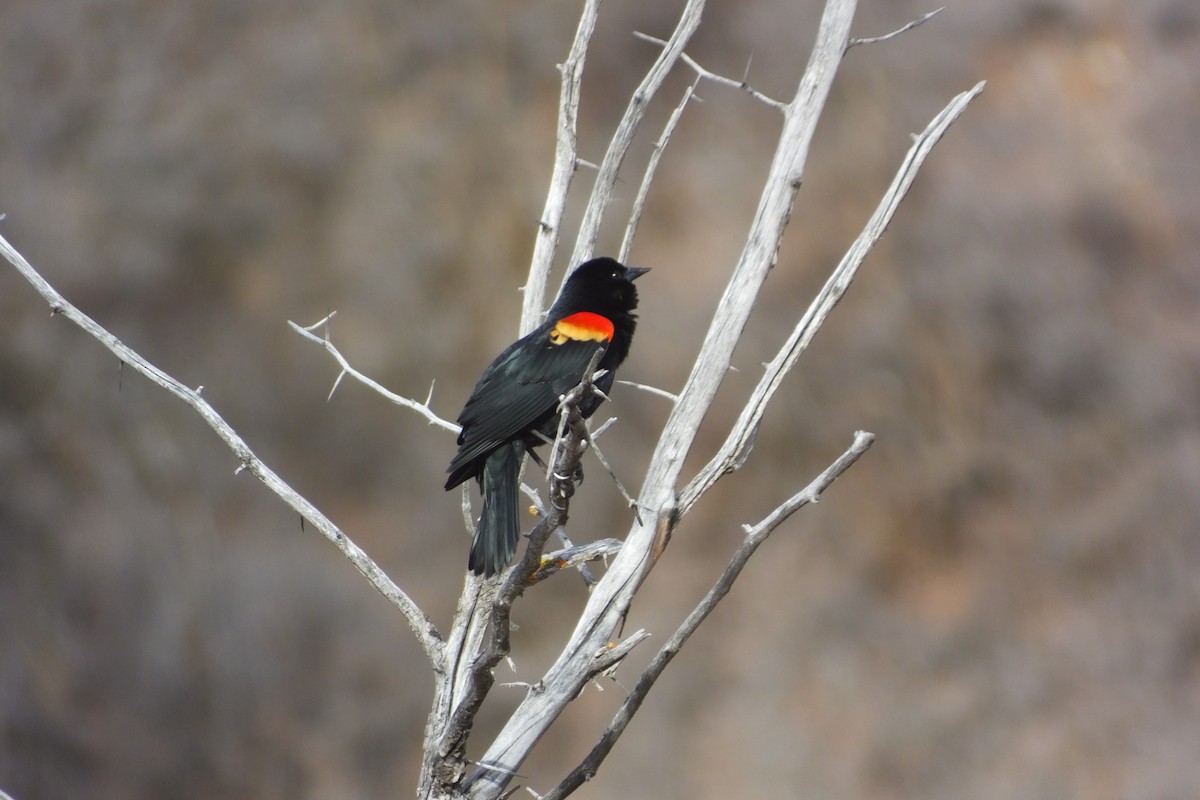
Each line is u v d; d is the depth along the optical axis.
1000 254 21.59
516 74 21.81
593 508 18.39
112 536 17.77
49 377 18.50
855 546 19.19
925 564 19.36
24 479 17.75
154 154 19.98
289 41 20.97
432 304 20.22
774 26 22.53
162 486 18.36
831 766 17.03
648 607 18.23
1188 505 20.00
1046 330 21.12
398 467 19.11
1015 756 17.42
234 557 18.02
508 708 16.64
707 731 17.22
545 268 5.91
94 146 19.92
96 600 17.34
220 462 18.67
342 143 20.72
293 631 17.53
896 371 20.42
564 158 5.93
